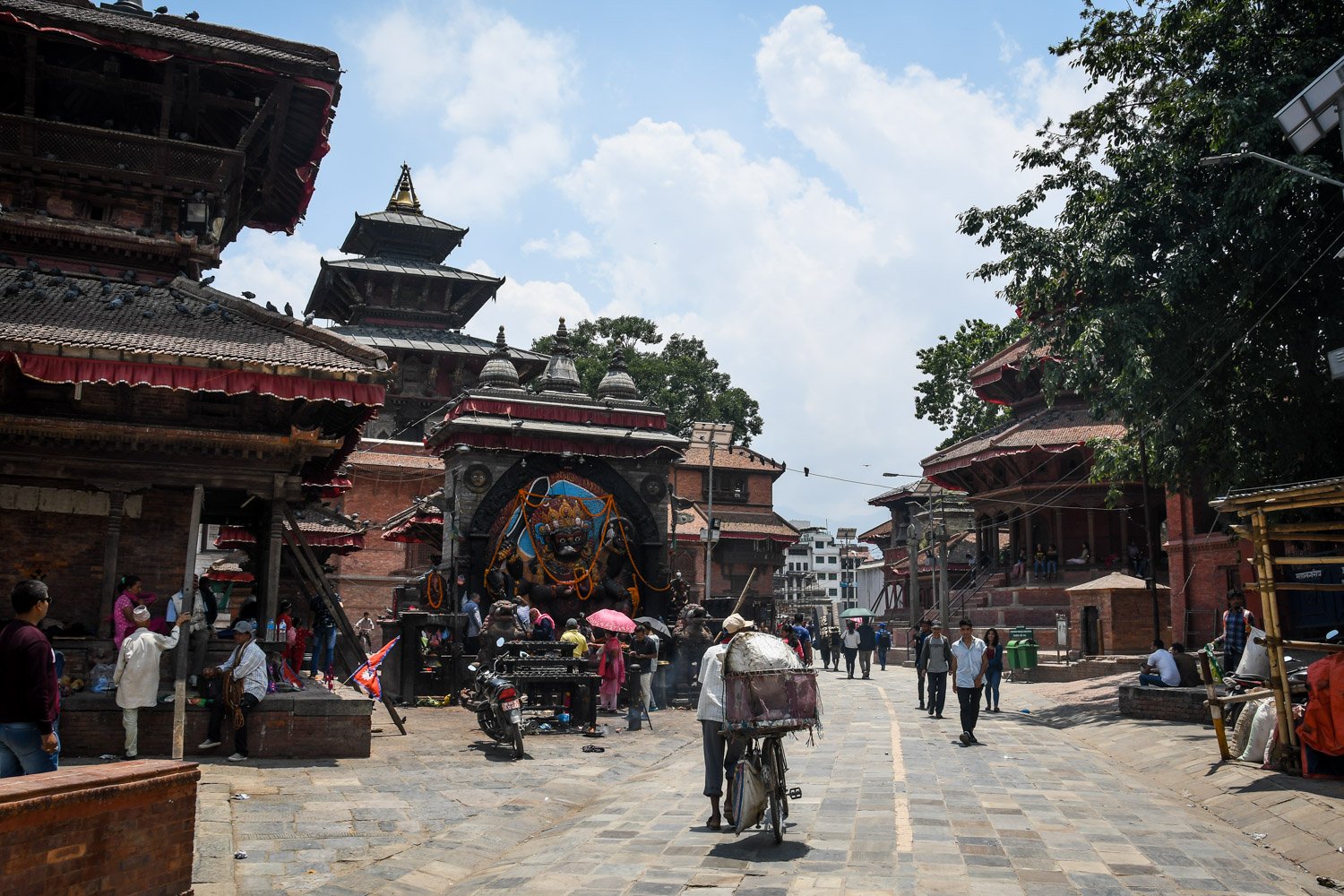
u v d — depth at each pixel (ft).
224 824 32.71
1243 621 59.88
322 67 76.69
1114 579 113.39
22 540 52.49
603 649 71.15
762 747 31.40
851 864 27.71
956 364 196.95
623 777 47.42
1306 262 70.59
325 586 56.34
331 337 52.95
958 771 45.27
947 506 209.56
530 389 105.09
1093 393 75.77
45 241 68.80
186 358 47.44
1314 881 27.45
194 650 51.13
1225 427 74.43
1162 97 75.10
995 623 146.51
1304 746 40.01
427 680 76.38
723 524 195.72
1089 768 47.37
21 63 73.15
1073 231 75.00
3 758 23.41
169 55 72.43
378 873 28.32
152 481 51.24
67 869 18.28
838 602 396.78
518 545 93.25
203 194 75.20
